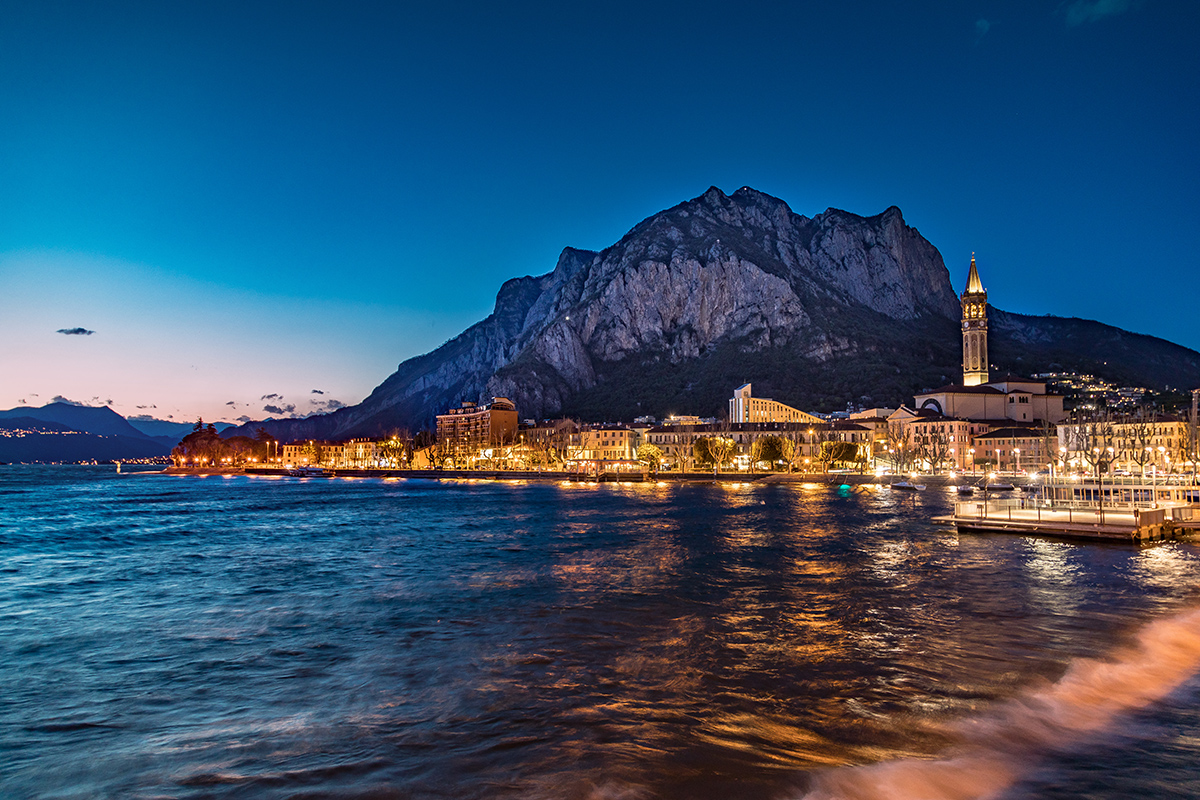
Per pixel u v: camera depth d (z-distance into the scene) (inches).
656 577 1662.2
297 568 1903.3
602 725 719.1
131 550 2379.4
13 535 2933.1
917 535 2544.3
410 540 2571.4
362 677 900.0
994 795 557.0
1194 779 583.5
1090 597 1371.8
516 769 617.9
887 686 834.8
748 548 2210.9
